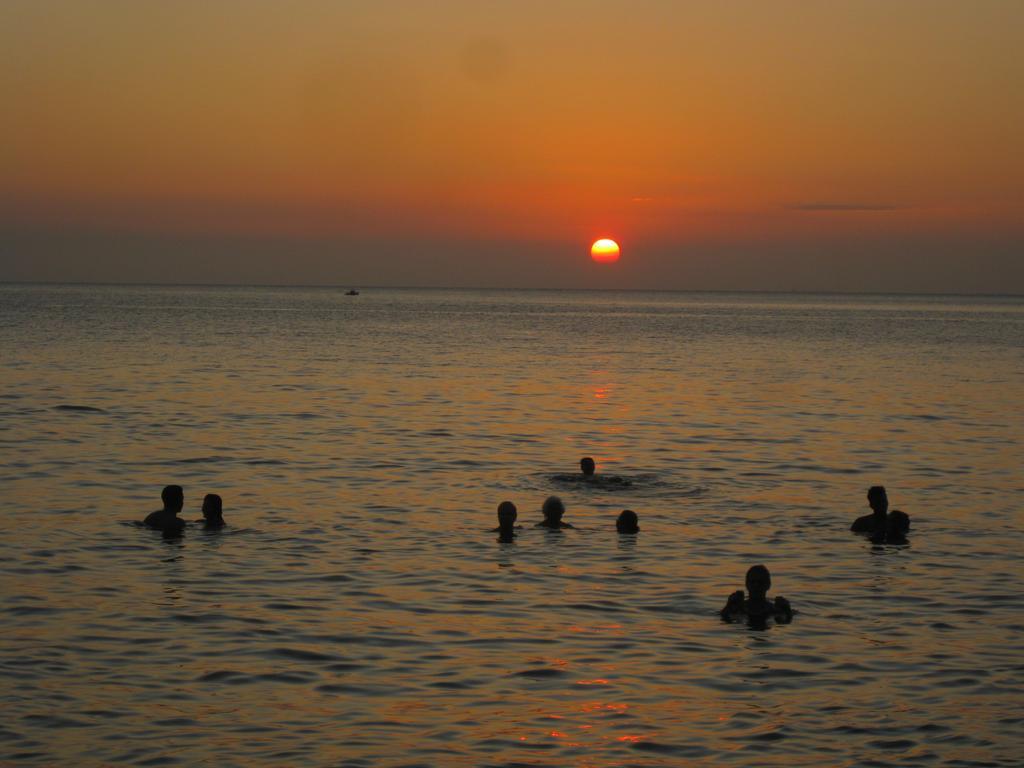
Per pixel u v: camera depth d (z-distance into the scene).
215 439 31.66
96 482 24.36
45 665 12.33
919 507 22.94
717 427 36.91
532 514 21.80
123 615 14.30
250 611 14.59
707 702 11.52
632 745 10.41
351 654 12.91
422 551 18.30
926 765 9.99
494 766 9.93
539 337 108.00
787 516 21.77
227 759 9.98
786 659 12.91
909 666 12.70
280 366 61.38
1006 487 25.56
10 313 143.38
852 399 47.34
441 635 13.70
